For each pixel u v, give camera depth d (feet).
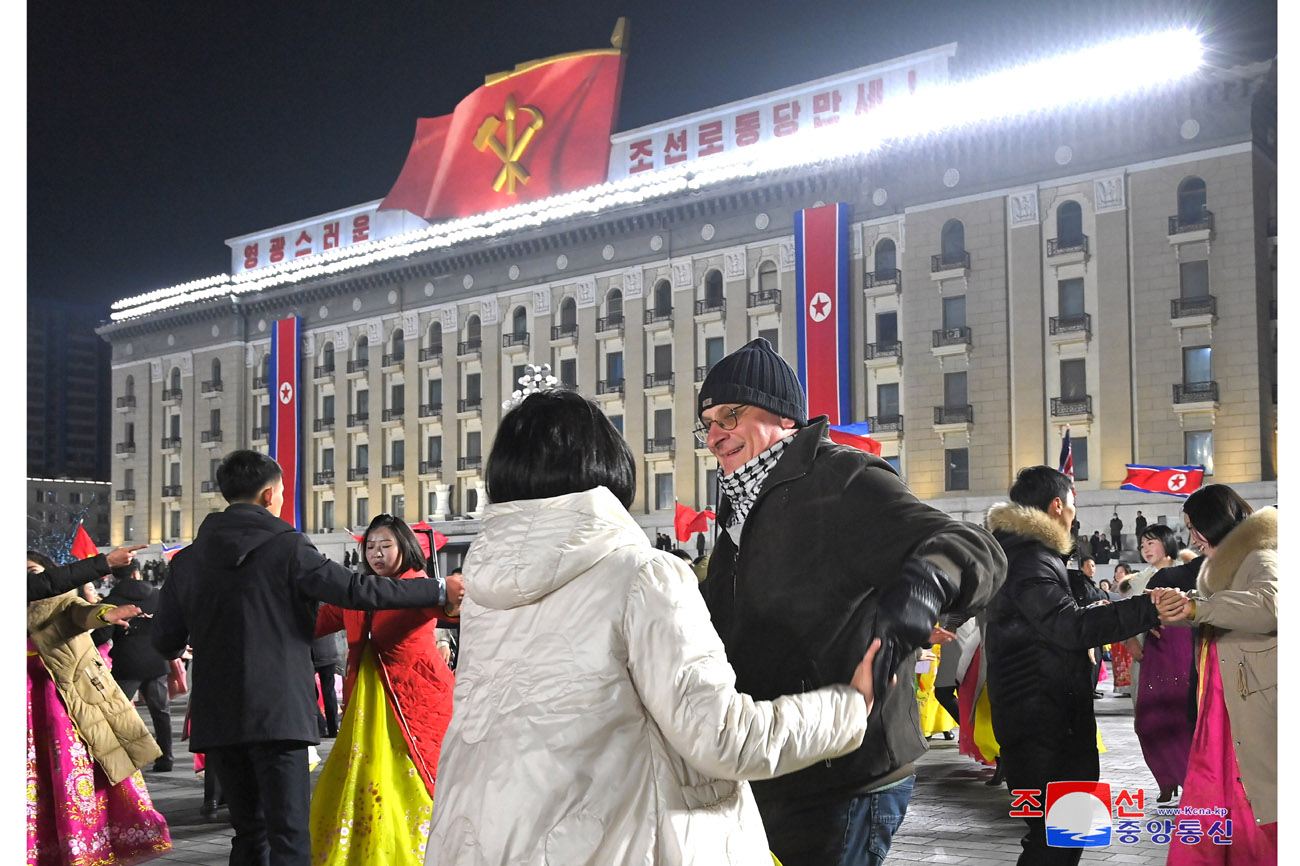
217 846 20.92
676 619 6.33
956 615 8.17
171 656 15.15
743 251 134.62
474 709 6.64
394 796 15.85
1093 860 18.13
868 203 126.62
